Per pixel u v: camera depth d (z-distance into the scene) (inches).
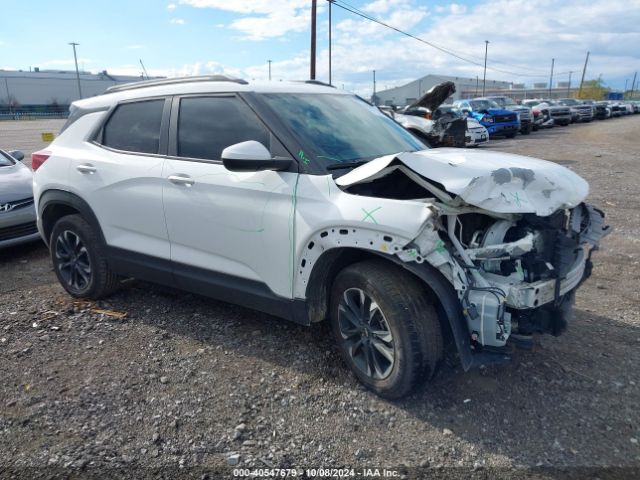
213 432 120.9
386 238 119.8
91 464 111.3
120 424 124.4
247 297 151.0
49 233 208.7
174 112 167.2
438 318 126.9
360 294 131.2
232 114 154.8
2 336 170.1
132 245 176.6
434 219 115.7
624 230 284.4
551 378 139.9
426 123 528.1
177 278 166.9
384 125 175.8
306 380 140.6
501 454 112.3
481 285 118.0
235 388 137.9
